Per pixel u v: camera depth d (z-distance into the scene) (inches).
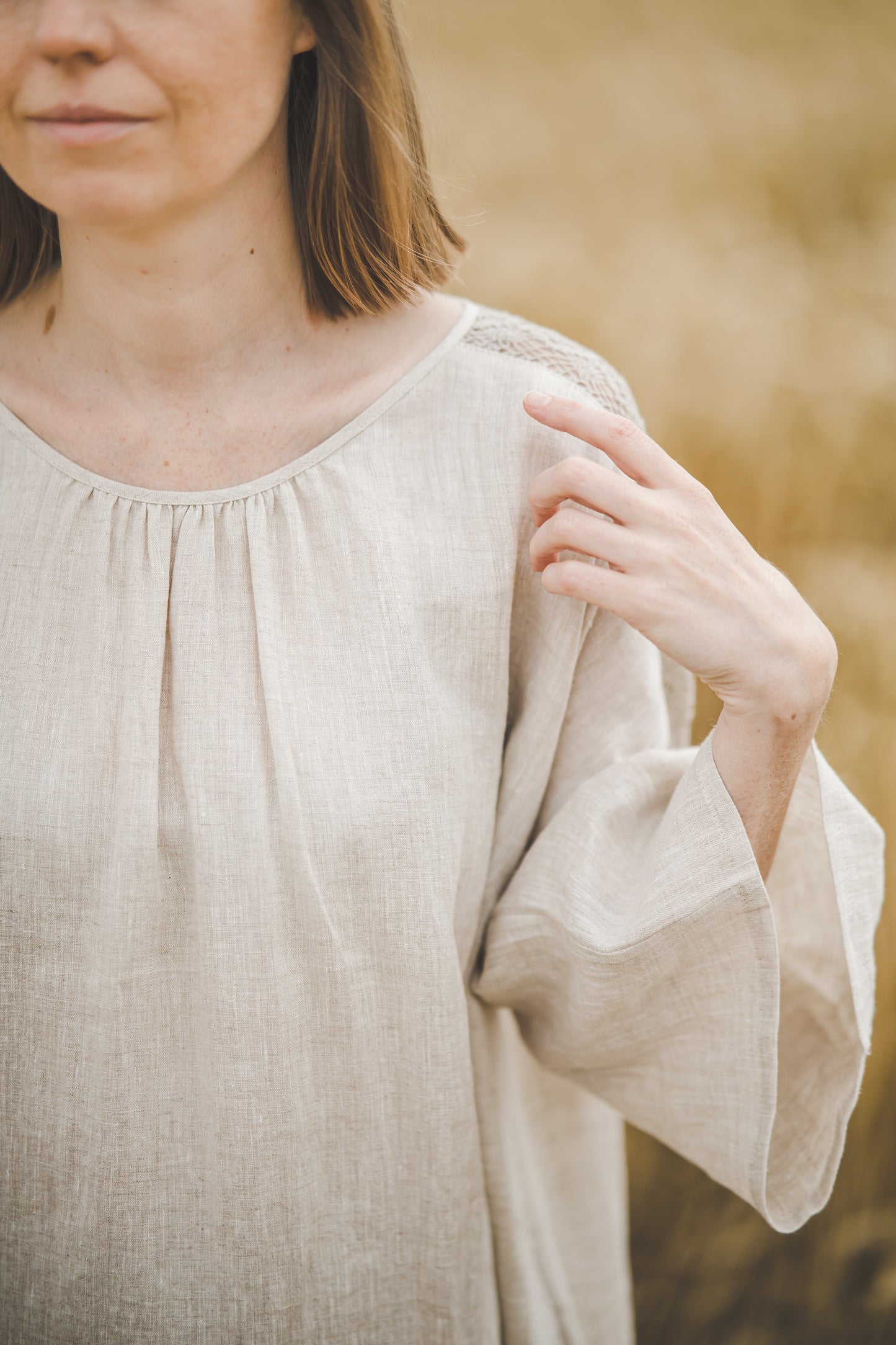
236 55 31.3
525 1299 45.4
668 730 46.5
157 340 36.7
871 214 164.1
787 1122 41.9
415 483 38.1
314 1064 37.9
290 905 36.5
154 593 36.5
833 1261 79.0
